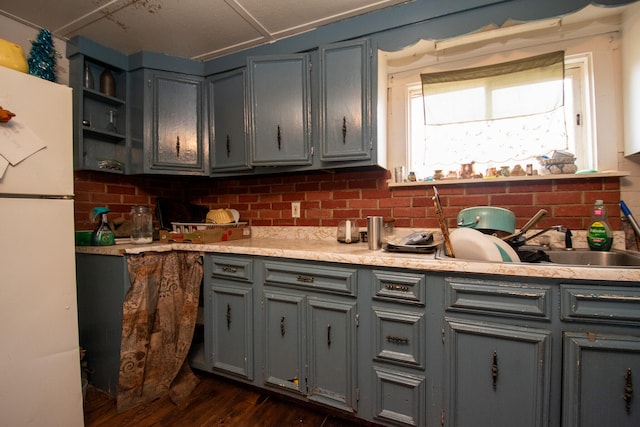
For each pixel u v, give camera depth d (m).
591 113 1.46
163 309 1.59
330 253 1.29
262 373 1.48
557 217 1.45
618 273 0.88
